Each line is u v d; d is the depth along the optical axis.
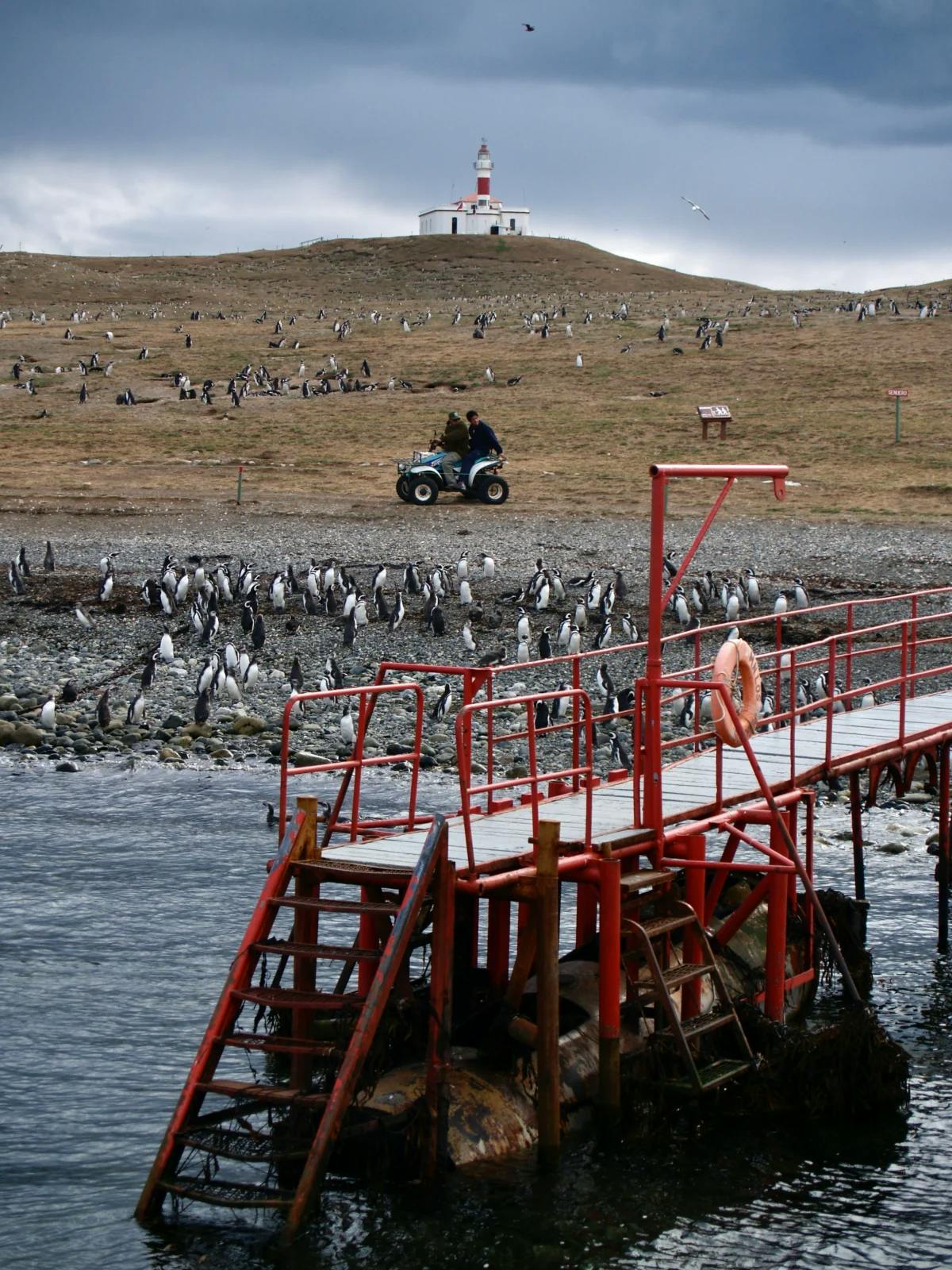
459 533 41.06
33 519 43.53
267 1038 10.33
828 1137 11.72
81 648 31.08
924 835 19.84
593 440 56.69
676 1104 11.84
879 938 16.27
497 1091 11.10
